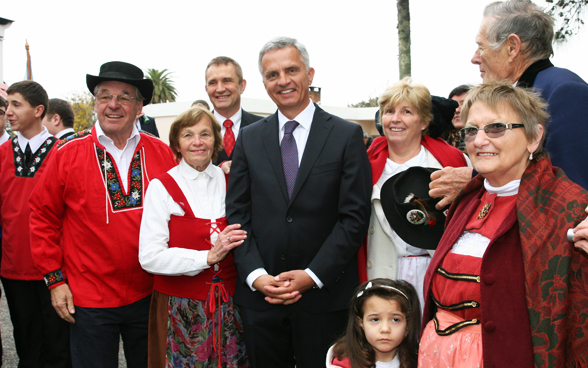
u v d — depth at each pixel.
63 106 4.77
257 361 2.31
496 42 1.98
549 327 1.29
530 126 1.46
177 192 2.38
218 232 2.38
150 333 2.44
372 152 2.65
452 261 1.61
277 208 2.24
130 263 2.53
